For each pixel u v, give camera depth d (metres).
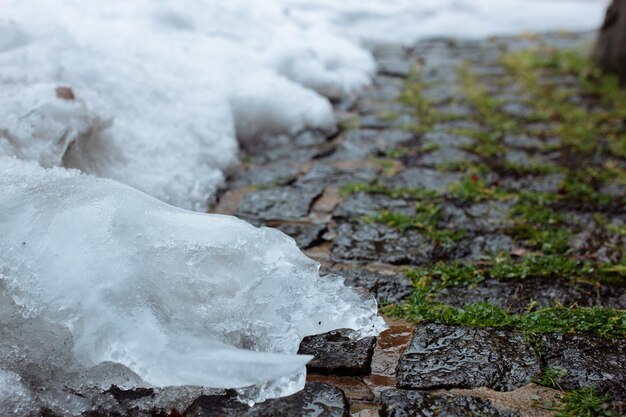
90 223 0.94
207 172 1.35
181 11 1.85
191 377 0.87
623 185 1.37
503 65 2.24
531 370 0.94
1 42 1.36
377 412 0.90
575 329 1.00
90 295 0.90
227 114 1.49
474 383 0.93
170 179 1.27
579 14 3.19
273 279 0.96
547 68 2.19
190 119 1.42
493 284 1.09
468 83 2.01
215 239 0.97
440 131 1.61
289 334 0.94
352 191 1.33
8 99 1.17
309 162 1.46
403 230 1.21
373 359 0.96
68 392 0.91
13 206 0.97
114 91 1.36
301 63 1.83
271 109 1.58
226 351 0.88
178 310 0.93
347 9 2.88
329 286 0.99
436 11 3.12
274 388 0.91
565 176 1.39
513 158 1.47
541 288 1.08
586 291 1.07
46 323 0.92
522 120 1.68
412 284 1.09
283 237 1.00
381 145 1.54
